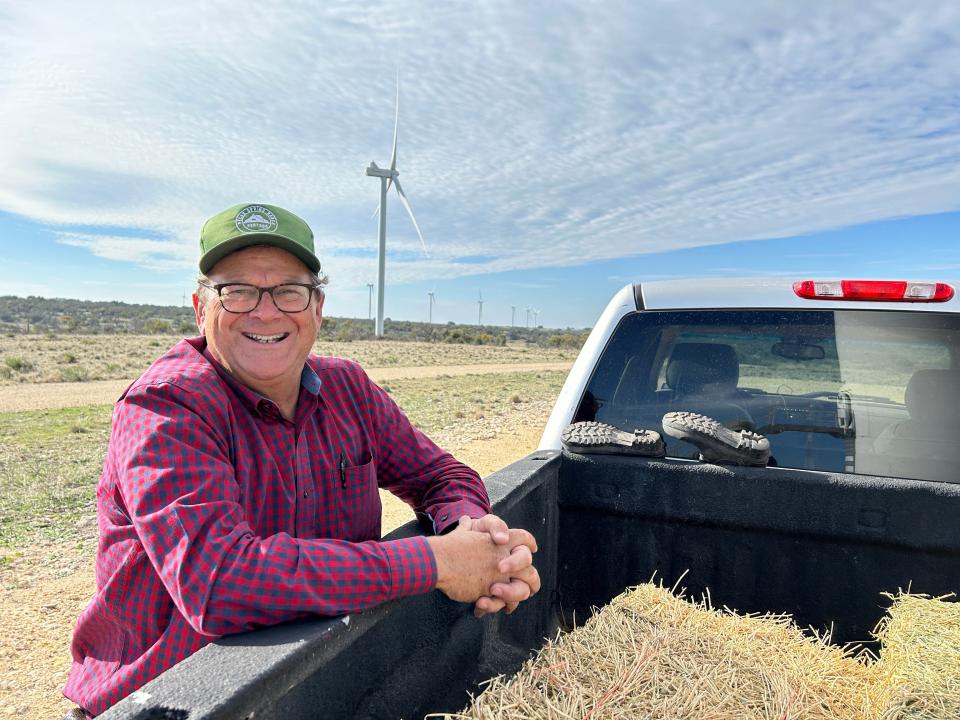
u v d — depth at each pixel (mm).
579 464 2342
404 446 2166
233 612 1234
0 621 4645
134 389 1537
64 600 5020
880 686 1680
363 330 79438
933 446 2283
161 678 940
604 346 2656
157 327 67938
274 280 1708
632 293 2748
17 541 6371
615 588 2344
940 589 2016
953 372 2289
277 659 1002
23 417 15336
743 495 2150
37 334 60125
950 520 1978
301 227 1772
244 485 1626
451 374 31547
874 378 2367
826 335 2443
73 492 8211
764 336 2504
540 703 1468
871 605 2076
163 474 1386
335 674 1165
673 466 2219
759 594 2182
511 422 14656
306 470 1793
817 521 2084
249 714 919
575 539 2385
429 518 1974
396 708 1374
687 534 2246
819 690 1674
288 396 1803
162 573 1315
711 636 1821
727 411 2465
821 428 2375
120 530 1523
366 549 1364
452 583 1472
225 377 1709
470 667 1743
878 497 2025
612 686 1533
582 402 2617
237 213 1696
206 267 1718
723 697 1562
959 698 1517
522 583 1622
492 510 1834
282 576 1233
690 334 2607
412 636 1449
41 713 3566
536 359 49594
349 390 2031
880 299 2387
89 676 1604
